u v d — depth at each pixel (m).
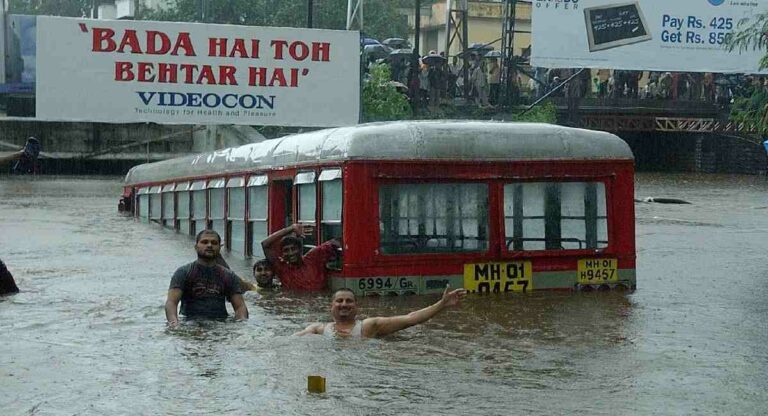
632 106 57.88
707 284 20.58
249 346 13.88
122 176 59.41
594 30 49.03
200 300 16.12
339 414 10.62
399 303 17.86
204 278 16.12
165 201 34.97
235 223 26.33
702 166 62.81
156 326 15.48
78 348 13.84
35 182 55.06
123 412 10.74
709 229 32.56
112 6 97.69
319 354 13.33
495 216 18.98
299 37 38.28
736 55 49.56
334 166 18.95
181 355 13.34
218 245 16.25
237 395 11.32
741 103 37.41
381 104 49.94
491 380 12.05
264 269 19.30
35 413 10.76
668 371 12.59
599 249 19.50
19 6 103.19
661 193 47.38
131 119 37.56
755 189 49.78
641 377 12.26
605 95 60.38
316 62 38.50
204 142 60.00
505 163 19.05
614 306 17.66
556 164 19.28
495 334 14.92
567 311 17.08
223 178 27.45
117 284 20.41
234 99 38.06
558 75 57.47
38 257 25.42
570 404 11.05
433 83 54.06
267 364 12.76
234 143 55.06
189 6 71.31
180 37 37.56
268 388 11.59
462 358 13.21
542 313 16.83
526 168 19.14
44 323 15.83
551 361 13.09
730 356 13.48
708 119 59.00
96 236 31.19
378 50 56.97
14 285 19.11
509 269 19.06
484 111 54.28
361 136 18.53
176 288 16.02
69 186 52.88
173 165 34.19
